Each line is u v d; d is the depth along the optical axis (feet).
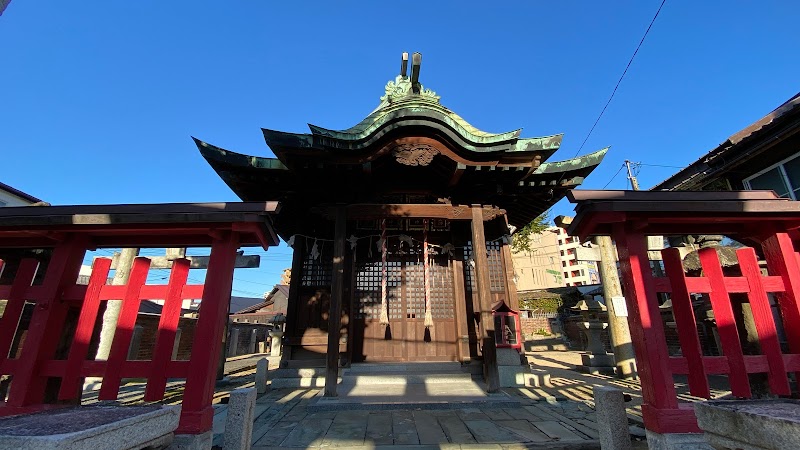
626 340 36.01
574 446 15.65
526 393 27.71
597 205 11.74
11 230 12.02
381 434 17.79
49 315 11.53
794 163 30.27
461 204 31.73
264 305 120.06
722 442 7.16
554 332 92.17
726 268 20.39
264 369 30.50
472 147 27.12
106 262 12.34
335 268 27.37
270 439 17.19
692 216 12.14
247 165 29.12
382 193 33.14
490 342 26.32
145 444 8.19
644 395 11.41
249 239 13.25
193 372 11.30
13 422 7.38
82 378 11.55
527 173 29.32
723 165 34.47
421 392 26.23
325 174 29.35
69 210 12.18
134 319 11.68
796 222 11.84
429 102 32.35
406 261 36.55
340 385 28.22
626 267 12.19
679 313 11.57
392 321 34.71
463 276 35.22
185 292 12.12
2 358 11.13
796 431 5.56
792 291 11.23
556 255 184.75
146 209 12.32
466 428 18.65
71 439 6.06
